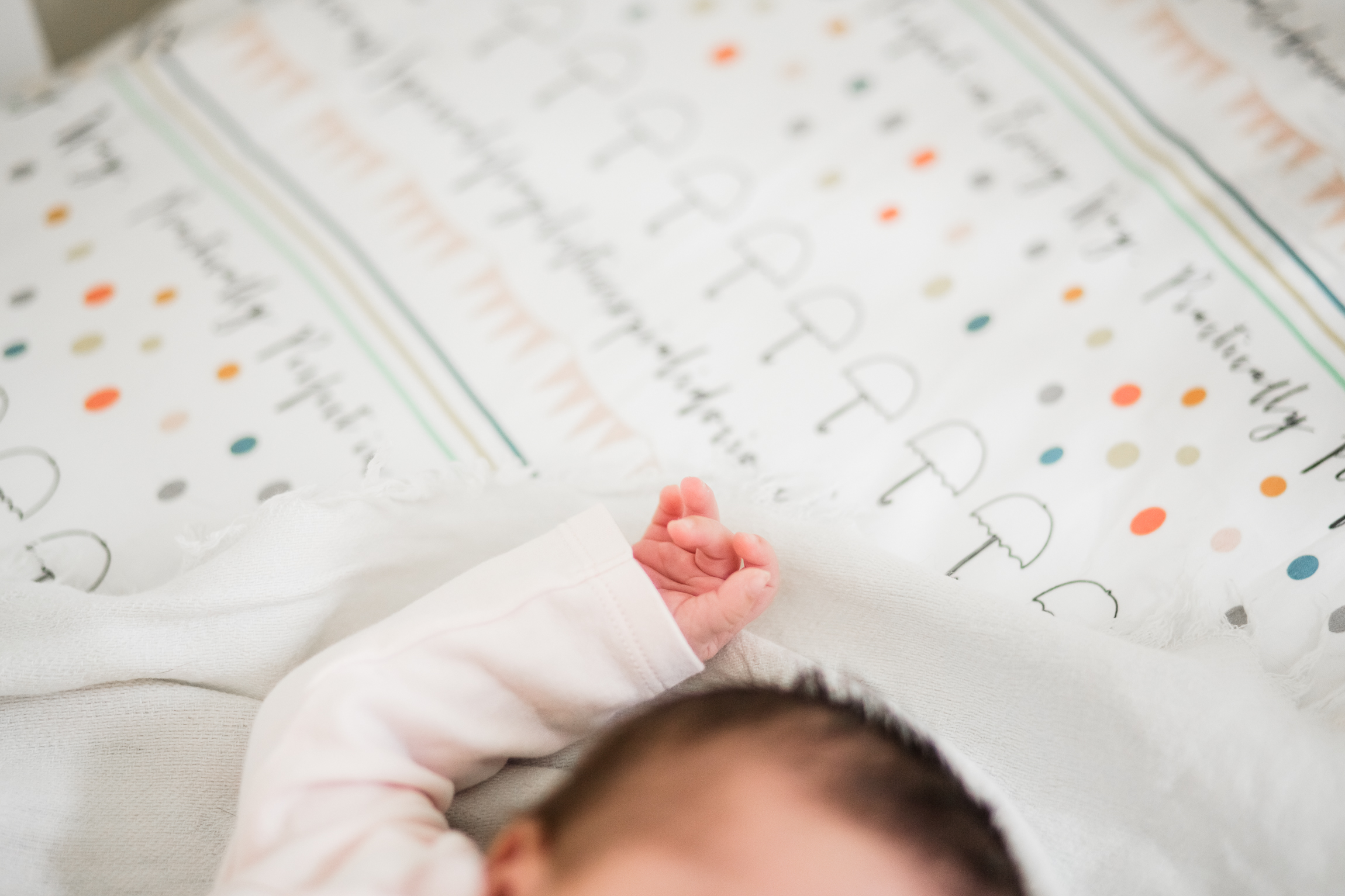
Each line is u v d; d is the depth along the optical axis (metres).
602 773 0.62
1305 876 0.65
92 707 0.72
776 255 0.95
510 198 1.00
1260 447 0.80
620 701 0.70
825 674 0.73
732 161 1.01
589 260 0.96
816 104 1.04
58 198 1.00
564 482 0.82
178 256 0.96
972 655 0.71
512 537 0.79
